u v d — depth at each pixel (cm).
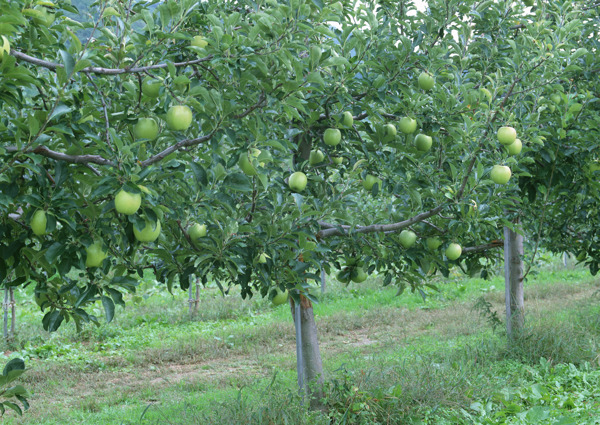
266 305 1370
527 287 1438
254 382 734
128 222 303
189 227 395
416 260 521
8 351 1016
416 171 493
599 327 856
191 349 990
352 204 462
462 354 712
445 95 466
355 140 487
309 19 371
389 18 514
